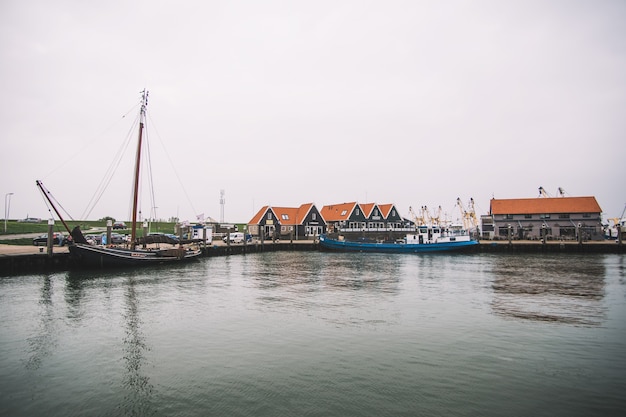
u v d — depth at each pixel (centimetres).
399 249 6322
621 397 973
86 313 1891
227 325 1656
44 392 1017
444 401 951
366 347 1352
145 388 1036
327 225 9038
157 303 2127
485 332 1541
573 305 2055
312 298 2275
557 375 1108
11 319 1775
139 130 4225
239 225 13300
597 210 7150
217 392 1007
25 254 3275
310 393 995
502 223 7619
